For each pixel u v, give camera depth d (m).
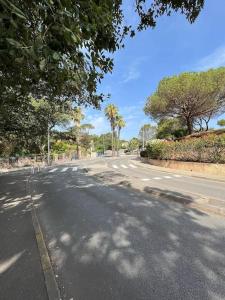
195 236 5.74
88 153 72.50
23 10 3.19
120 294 3.64
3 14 2.74
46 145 46.47
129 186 13.78
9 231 6.58
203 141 22.84
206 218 7.14
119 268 4.41
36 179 19.48
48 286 3.78
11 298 3.55
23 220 7.58
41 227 6.98
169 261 4.58
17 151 41.16
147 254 4.91
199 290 3.68
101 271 4.34
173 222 6.85
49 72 4.12
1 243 5.73
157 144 33.59
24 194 12.34
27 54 3.12
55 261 4.83
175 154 27.72
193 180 17.00
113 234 6.13
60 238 6.07
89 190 13.02
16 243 5.70
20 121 18.94
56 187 14.65
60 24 3.14
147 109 35.31
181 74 31.44
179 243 5.38
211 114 36.22
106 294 3.65
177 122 50.09
